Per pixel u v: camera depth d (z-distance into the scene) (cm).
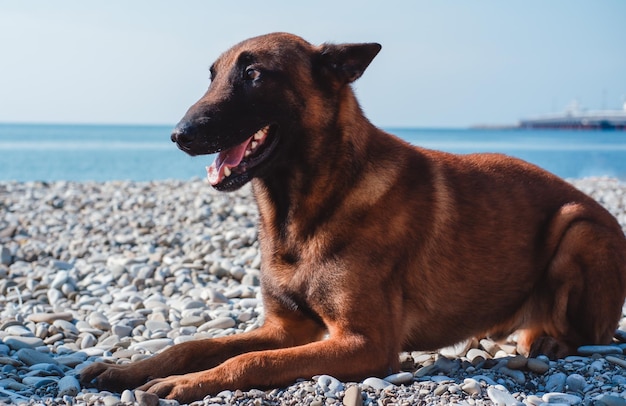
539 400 136
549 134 5262
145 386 139
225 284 246
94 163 1149
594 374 150
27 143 2444
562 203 172
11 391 143
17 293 235
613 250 166
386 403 135
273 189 154
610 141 3297
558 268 166
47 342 184
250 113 149
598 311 165
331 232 149
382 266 150
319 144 151
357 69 154
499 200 165
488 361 161
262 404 133
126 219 374
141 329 195
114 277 253
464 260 159
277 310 157
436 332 161
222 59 158
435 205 157
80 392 143
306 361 141
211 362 153
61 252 299
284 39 155
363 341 145
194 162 1198
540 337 166
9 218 379
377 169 152
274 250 155
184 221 365
